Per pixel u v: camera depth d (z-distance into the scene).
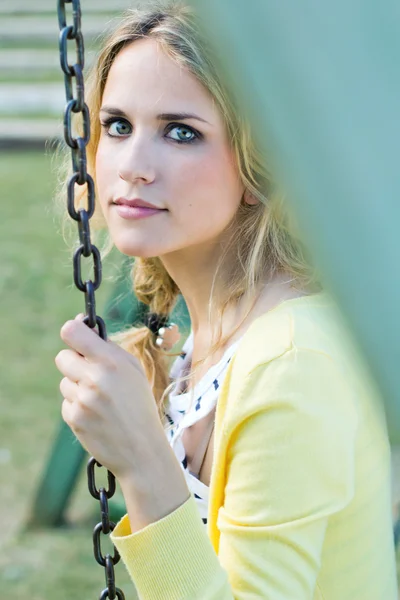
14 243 8.71
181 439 1.54
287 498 1.25
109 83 1.48
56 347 6.38
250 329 1.39
